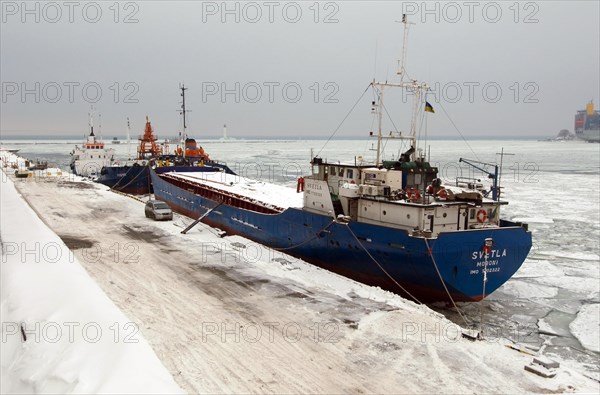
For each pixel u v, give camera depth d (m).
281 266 17.70
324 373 9.80
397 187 17.31
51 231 21.91
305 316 12.85
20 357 10.04
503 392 9.12
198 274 16.72
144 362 9.32
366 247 16.61
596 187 59.34
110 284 15.33
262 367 10.00
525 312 17.50
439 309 16.53
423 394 9.06
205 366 9.98
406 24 17.78
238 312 13.09
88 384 8.50
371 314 13.03
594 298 19.11
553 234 31.61
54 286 13.48
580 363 13.66
